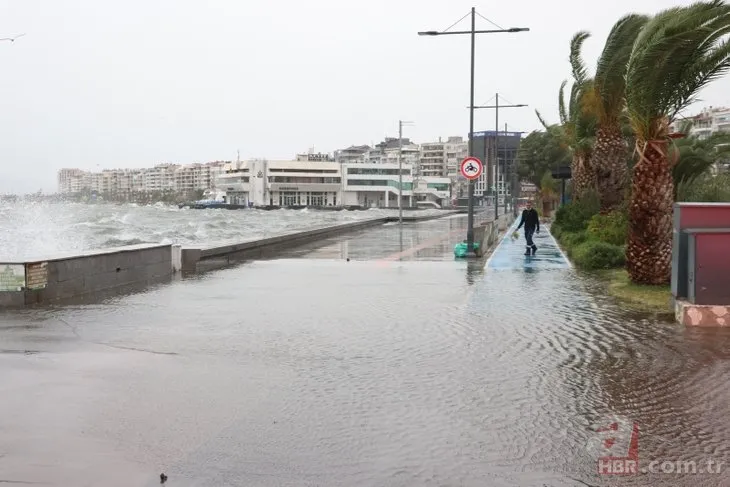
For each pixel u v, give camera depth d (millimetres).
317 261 22812
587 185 32531
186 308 12578
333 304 13031
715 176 25734
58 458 5199
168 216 121312
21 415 6207
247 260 23406
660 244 14688
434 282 16500
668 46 13234
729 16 12727
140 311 12195
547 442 5590
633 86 14133
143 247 17469
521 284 15891
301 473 4957
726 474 4961
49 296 13547
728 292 10680
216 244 22672
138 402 6641
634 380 7465
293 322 11078
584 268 19281
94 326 10680
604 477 4906
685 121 26016
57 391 6988
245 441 5594
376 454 5324
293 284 16328
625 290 14375
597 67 23078
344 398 6812
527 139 74500
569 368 7984
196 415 6254
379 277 17719
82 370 7855
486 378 7570
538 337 9758
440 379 7531
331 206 188375
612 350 8898
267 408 6473
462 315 11656
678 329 10289
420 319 11297
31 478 4816
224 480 4832
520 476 4914
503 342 9438
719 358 8453
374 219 57312
